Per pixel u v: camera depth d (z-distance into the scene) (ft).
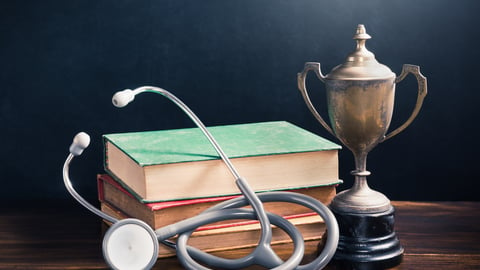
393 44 5.60
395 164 5.85
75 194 3.42
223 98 5.61
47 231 3.92
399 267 3.35
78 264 3.42
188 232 3.35
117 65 5.49
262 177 3.57
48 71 5.44
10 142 5.51
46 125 5.51
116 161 3.84
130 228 3.22
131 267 3.19
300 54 5.59
